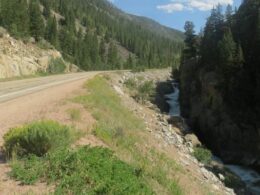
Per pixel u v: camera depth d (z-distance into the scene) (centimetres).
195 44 9344
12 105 2064
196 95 6384
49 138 1073
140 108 4491
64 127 1189
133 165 1360
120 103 3619
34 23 9544
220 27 7456
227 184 2678
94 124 1723
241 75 5191
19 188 875
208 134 5384
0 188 864
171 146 2781
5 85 3472
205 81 5906
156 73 11462
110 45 16912
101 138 1545
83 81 4259
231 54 5428
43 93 2806
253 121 4703
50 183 915
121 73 8738
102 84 4622
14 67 5788
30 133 1068
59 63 8212
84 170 973
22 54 6612
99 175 977
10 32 7544
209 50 6675
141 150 1806
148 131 2803
